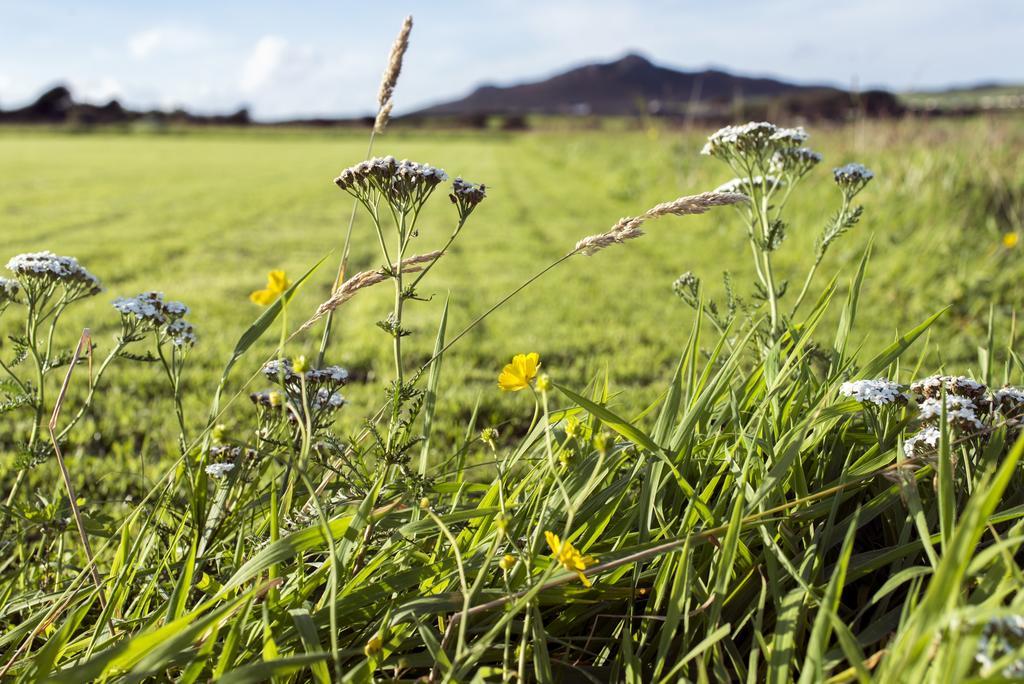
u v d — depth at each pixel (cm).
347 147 4928
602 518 152
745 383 190
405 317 635
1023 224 755
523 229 1214
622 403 382
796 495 155
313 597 159
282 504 168
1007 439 163
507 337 556
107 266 862
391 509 149
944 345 482
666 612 145
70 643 148
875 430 159
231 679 101
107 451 347
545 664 128
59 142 4978
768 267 217
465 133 6825
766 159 231
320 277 850
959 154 896
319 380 159
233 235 1177
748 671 128
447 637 131
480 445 324
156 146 4706
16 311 611
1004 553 108
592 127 4178
